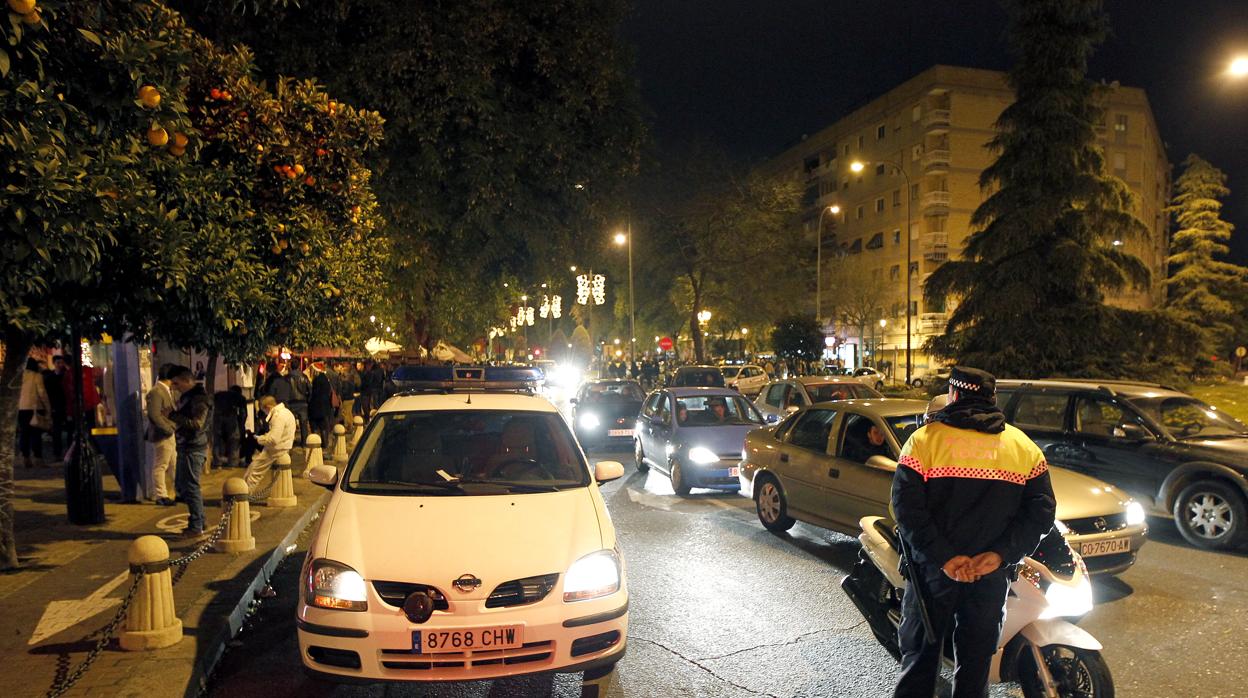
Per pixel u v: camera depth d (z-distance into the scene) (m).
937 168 54.50
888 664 4.84
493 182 13.88
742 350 53.94
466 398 5.92
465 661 3.83
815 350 35.97
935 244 54.44
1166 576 6.73
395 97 12.48
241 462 13.15
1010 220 20.55
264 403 10.28
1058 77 20.34
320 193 7.83
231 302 6.62
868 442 7.32
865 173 63.12
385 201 13.23
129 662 4.52
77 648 4.74
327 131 7.70
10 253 3.88
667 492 11.30
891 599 4.72
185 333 7.33
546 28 14.39
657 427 11.95
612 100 15.60
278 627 5.61
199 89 6.68
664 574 6.91
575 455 5.43
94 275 5.28
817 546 7.89
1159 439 8.16
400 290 15.73
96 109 4.55
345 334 12.23
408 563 3.97
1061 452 8.87
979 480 3.23
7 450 6.46
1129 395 8.73
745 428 11.27
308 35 12.12
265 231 7.22
